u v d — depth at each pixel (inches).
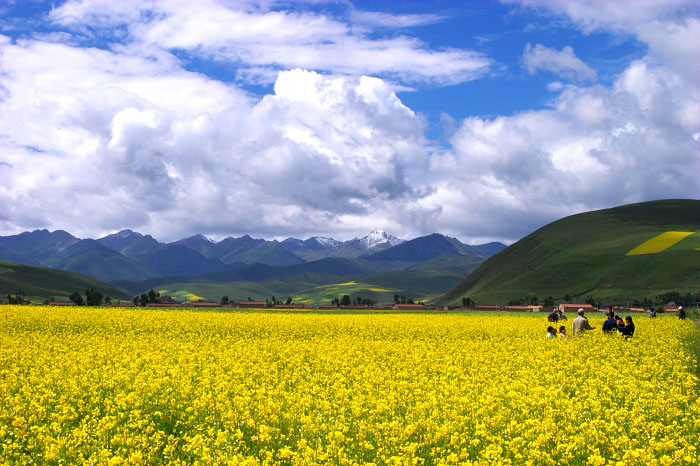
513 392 625.9
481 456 465.4
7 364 874.1
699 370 864.9
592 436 491.2
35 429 497.7
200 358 923.4
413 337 1485.0
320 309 4099.4
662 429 519.8
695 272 6638.8
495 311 4281.5
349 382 783.7
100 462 420.8
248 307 4269.2
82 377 727.7
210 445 472.4
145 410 596.1
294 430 535.2
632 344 1154.0
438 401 619.5
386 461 438.0
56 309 2229.3
